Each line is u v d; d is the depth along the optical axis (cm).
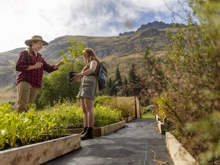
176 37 184
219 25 110
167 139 371
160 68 208
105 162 298
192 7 152
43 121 400
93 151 373
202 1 121
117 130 728
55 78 5138
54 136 421
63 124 445
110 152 358
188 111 189
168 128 547
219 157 166
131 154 337
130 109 1399
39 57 567
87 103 523
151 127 787
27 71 521
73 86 5156
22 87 513
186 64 175
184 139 258
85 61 556
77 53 559
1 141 289
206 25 136
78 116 689
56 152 336
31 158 279
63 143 357
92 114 524
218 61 137
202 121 120
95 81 527
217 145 118
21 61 517
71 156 343
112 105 1312
